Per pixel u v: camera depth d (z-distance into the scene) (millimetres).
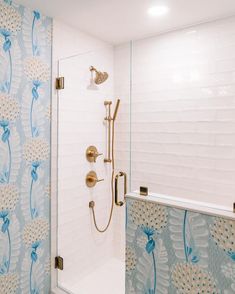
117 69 2324
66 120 2057
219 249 1248
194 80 2045
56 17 1915
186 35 2072
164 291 1446
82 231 2197
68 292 1994
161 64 2188
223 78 1920
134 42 2301
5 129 1675
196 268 1324
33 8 1778
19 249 1789
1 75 1641
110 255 2195
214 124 1961
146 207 1512
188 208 1345
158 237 1460
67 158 2080
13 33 1693
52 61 1941
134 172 2191
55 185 2012
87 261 2211
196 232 1319
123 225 2143
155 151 2160
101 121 2252
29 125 1815
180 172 2061
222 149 1922
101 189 2229
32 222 1865
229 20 1879
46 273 1989
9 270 1732
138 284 1561
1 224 1677
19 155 1762
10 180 1716
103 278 2129
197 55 2025
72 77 2070
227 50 1896
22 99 1765
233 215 1226
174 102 2131
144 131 2213
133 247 1575
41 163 1911
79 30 2133
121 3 1704
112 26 2068
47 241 1982
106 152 2246
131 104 2254
